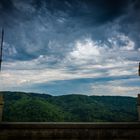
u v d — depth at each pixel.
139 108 9.52
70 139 8.48
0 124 8.14
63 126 8.55
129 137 8.80
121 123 8.94
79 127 8.62
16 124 8.26
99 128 8.73
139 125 8.91
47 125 8.45
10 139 8.10
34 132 8.33
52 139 8.38
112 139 8.69
